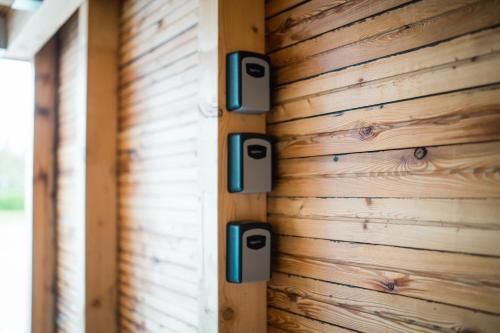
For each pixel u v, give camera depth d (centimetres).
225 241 198
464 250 140
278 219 210
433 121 150
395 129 161
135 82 318
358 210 174
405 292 156
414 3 157
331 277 183
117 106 342
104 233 331
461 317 140
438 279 146
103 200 332
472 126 139
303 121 198
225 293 197
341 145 181
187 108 253
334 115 184
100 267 328
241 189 193
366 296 169
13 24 404
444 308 144
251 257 194
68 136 417
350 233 176
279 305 207
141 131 307
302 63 200
